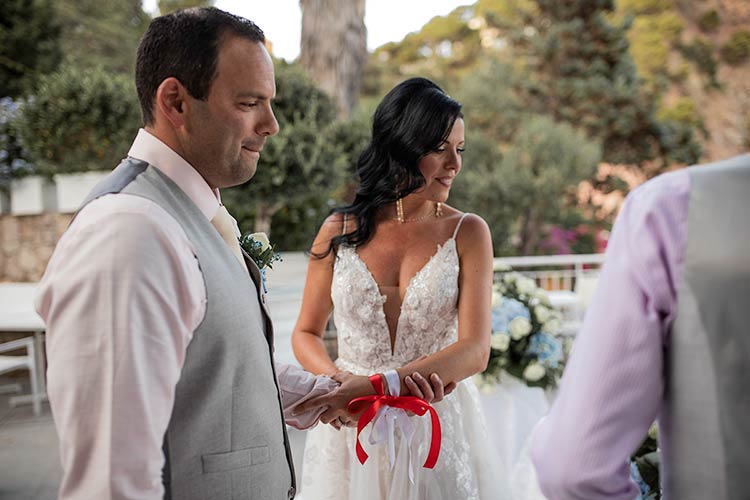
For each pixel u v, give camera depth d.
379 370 1.75
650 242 0.82
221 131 1.08
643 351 0.81
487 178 9.02
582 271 6.01
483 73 11.62
